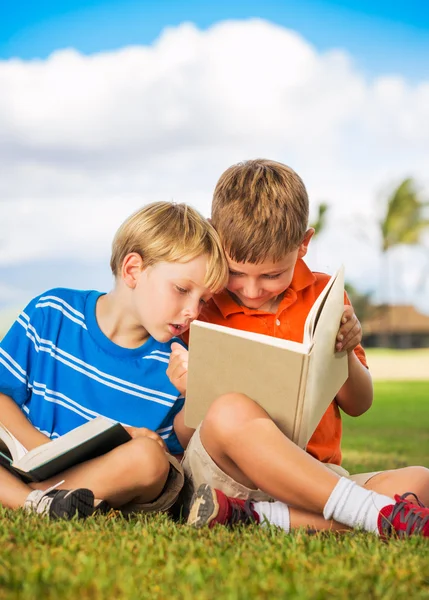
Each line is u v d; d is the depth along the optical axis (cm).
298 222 274
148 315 270
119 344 281
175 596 144
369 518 211
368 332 4294
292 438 225
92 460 234
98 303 288
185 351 267
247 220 267
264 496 237
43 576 151
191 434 277
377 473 251
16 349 275
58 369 277
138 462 228
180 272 262
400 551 182
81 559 162
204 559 169
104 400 275
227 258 274
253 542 189
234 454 221
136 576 153
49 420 271
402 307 4319
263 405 225
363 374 284
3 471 242
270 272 273
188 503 251
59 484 230
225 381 228
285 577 154
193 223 268
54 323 282
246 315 287
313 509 217
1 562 161
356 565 167
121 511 240
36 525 200
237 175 287
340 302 237
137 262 271
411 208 4056
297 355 213
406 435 728
